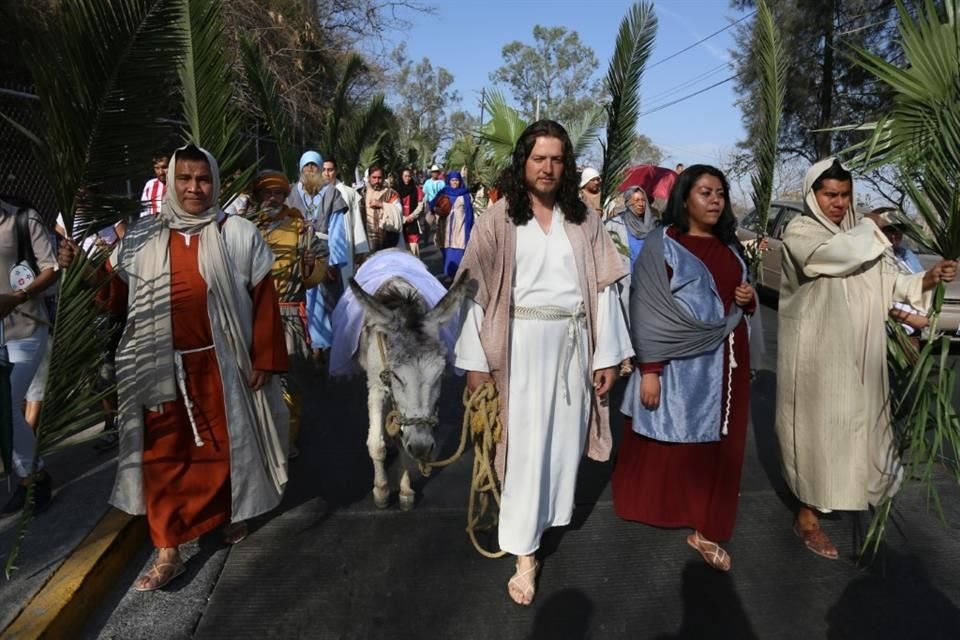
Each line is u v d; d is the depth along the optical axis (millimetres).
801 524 3627
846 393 3273
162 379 3025
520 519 3012
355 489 4141
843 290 3262
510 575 3283
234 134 3926
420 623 2934
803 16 17312
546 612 3029
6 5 6449
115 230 4547
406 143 30188
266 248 3307
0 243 3375
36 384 3549
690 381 3193
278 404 3488
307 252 4668
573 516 3898
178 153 3006
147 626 2885
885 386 3299
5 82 6758
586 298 2971
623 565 3404
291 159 7797
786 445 3539
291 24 12086
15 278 3367
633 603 3107
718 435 3191
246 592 3119
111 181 2842
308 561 3365
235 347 3170
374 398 3725
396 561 3379
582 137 7145
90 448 4293
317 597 3090
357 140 10508
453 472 4414
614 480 3562
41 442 2744
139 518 3523
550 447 3041
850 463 3305
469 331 2955
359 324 3887
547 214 2945
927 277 3129
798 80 17828
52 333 2771
